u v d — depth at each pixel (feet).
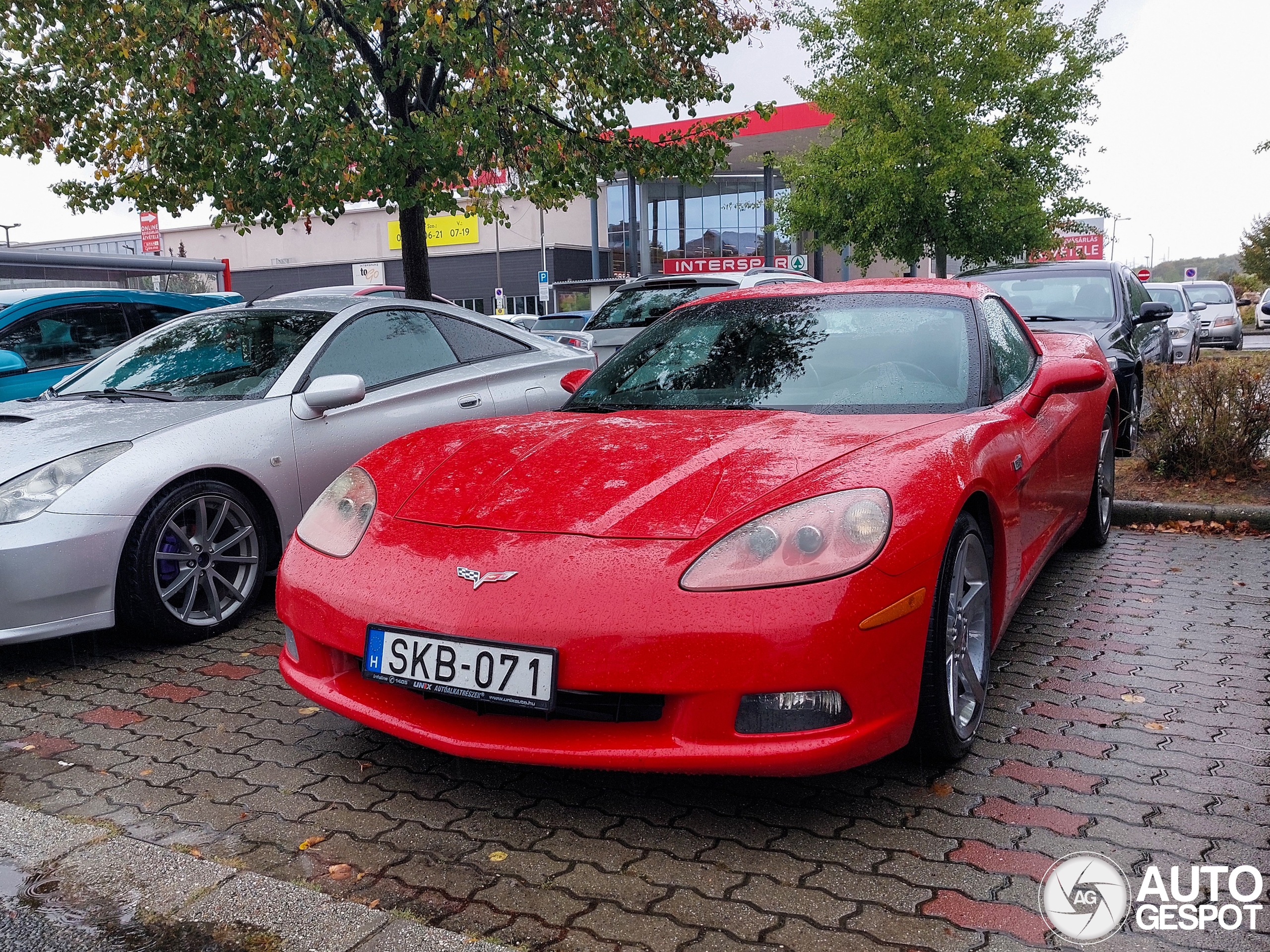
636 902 6.61
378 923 6.25
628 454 8.61
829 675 6.86
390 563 7.93
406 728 7.77
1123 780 8.19
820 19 53.31
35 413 13.01
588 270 181.57
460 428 10.24
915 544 7.30
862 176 51.60
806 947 6.06
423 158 25.89
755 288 12.84
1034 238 50.67
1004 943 6.06
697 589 6.97
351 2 24.23
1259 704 9.73
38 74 28.22
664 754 6.99
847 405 9.72
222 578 12.68
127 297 22.97
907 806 7.86
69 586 11.01
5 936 6.25
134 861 7.04
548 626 7.04
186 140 26.32
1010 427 9.77
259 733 9.62
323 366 14.61
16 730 9.77
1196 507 17.75
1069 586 14.14
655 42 30.99
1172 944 6.00
